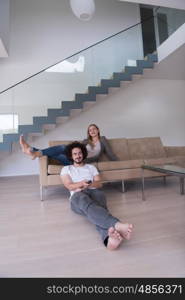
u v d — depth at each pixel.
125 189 2.94
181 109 5.61
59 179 2.49
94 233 1.54
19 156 4.52
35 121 3.72
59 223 1.74
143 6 5.26
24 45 4.71
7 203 2.37
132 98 5.23
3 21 3.53
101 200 1.74
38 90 3.90
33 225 1.71
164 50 4.12
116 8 5.33
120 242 1.27
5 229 1.64
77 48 5.02
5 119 3.69
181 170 1.90
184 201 2.24
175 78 5.48
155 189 2.87
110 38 4.44
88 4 3.10
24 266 1.13
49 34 4.88
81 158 2.00
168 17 4.08
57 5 4.98
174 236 1.43
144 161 2.86
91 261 1.16
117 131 5.11
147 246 1.31
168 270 1.06
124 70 4.29
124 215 1.86
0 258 1.22
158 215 1.84
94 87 4.06
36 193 2.84
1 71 4.56
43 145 4.64
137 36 4.56
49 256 1.23
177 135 5.56
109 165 2.73
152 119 5.37
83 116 4.90
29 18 4.80
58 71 4.06
